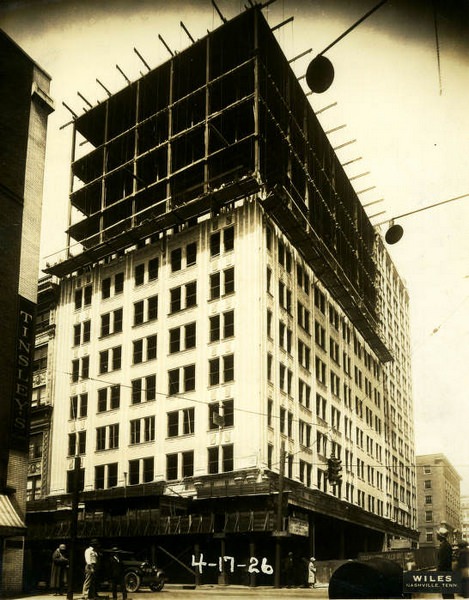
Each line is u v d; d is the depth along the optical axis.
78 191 61.47
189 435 47.09
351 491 59.69
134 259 55.84
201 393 47.28
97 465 52.56
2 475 27.25
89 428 54.09
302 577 39.81
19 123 31.30
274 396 46.16
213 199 50.19
